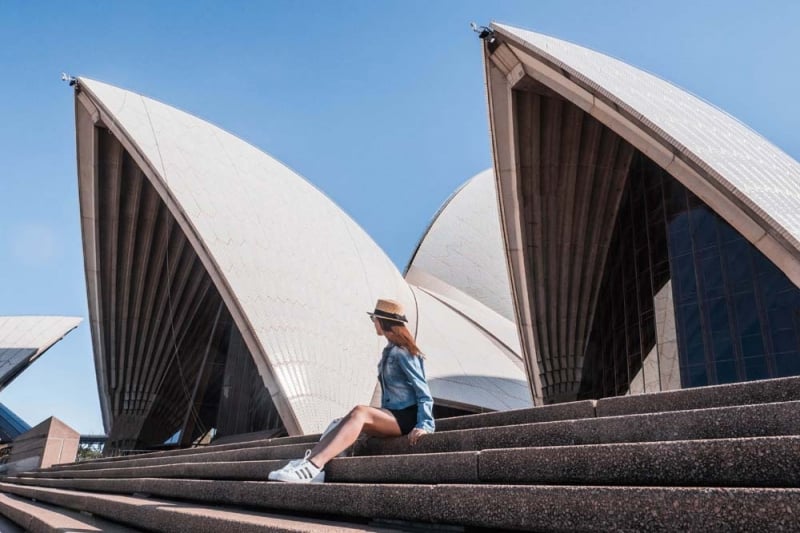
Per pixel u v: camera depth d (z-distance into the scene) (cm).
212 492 486
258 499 425
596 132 1955
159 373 2798
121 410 2795
